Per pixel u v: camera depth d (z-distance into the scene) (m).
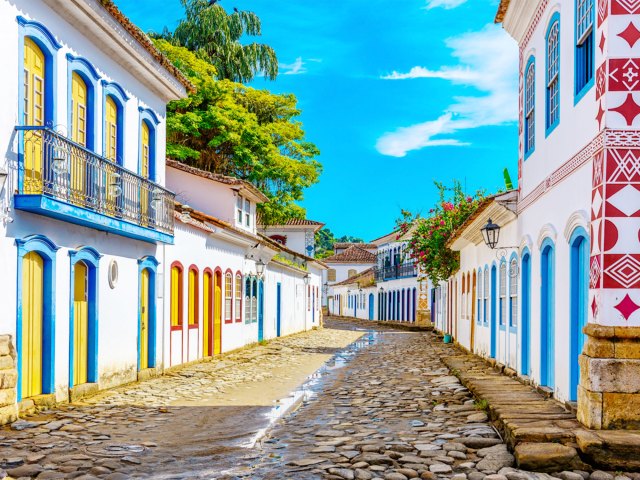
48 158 10.46
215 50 39.28
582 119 8.77
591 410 7.60
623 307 7.61
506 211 13.65
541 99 11.38
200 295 19.55
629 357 7.56
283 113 39.12
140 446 8.57
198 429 9.80
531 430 7.57
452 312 28.84
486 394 10.65
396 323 47.03
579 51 9.18
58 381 11.42
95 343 12.88
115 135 14.00
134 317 14.83
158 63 14.97
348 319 65.62
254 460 7.85
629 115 7.70
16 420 9.82
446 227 25.97
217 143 33.34
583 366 7.94
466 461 7.58
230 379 16.02
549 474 6.90
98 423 10.07
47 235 11.01
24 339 10.55
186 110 34.06
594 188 8.04
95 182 12.16
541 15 11.37
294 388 14.60
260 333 28.22
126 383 14.38
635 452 6.85
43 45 10.88
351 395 13.18
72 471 7.30
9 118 9.84
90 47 12.59
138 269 15.04
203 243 19.86
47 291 11.10
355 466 7.42
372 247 82.56
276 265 31.86
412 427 9.56
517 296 13.16
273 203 36.34
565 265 9.57
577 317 9.20
